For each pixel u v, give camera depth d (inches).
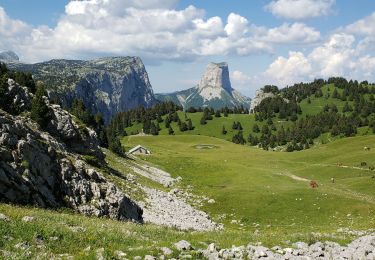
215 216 2618.1
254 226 2332.7
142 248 746.2
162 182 3649.1
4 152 1291.8
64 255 670.5
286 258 776.3
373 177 3521.2
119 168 3321.9
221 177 4023.1
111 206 1625.2
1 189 1219.2
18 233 727.7
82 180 1596.9
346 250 879.1
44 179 1429.6
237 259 751.1
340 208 2500.0
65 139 2507.4
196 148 7770.7
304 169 4498.0
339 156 5280.5
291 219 2413.9
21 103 2362.2
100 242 778.2
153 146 7810.0
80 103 5521.7
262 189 3083.2
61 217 1064.8
